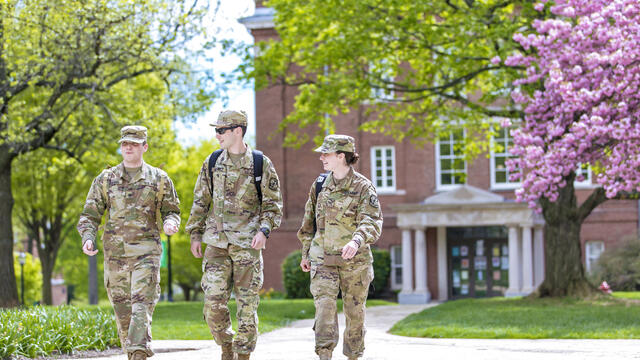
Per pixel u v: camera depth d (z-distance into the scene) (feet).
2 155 76.28
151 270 25.13
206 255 25.16
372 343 41.96
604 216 115.03
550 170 63.62
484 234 117.80
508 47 69.92
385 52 76.54
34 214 124.47
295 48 81.61
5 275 76.02
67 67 72.08
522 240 110.42
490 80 79.61
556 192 68.95
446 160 118.83
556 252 80.28
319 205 25.13
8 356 32.27
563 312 62.80
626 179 61.87
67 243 161.68
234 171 25.14
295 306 83.35
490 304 77.10
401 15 75.05
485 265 117.50
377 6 74.79
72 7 68.33
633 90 59.11
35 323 36.63
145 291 24.89
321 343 24.17
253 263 24.86
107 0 71.56
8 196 77.00
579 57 63.21
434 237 117.80
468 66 76.64
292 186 121.08
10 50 71.00
